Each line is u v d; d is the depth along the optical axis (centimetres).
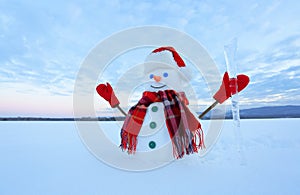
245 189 85
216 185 92
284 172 106
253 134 226
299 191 81
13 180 103
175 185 95
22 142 230
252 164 123
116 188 92
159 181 101
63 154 167
